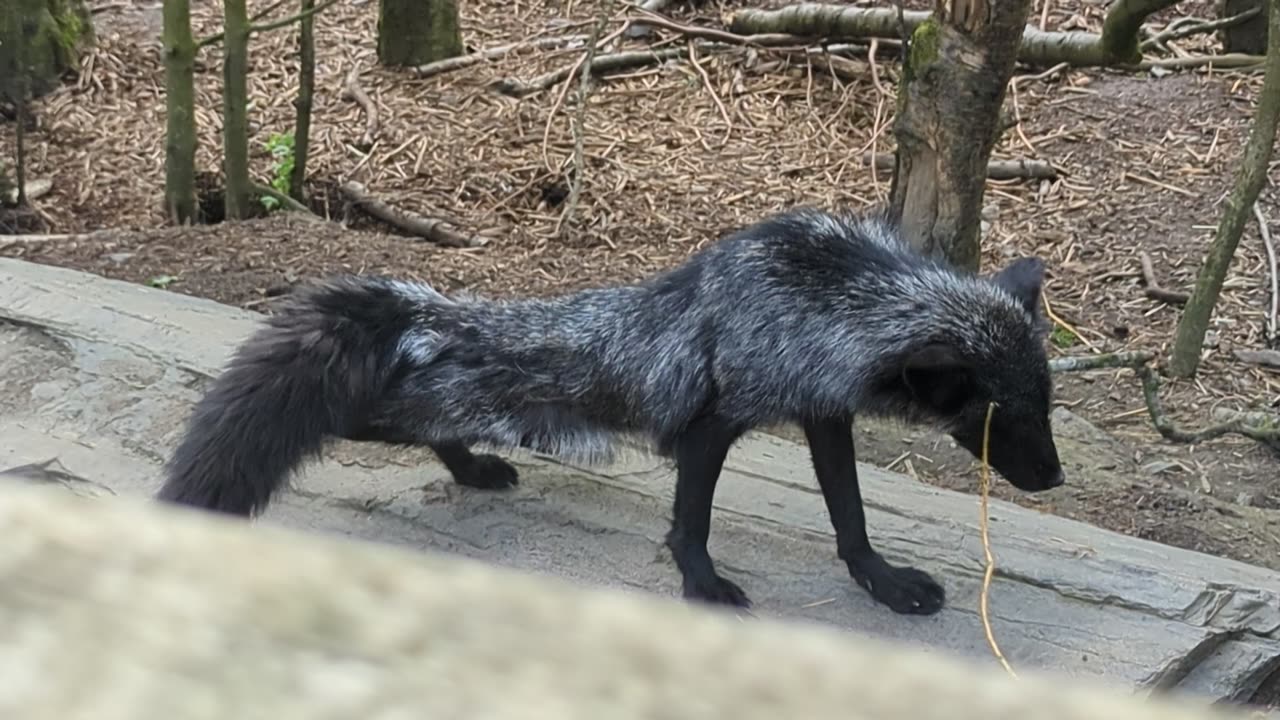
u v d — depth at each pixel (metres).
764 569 4.12
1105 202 8.32
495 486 4.52
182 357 5.20
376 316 4.10
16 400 5.00
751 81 9.72
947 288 3.71
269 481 3.87
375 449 4.75
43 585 0.87
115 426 4.82
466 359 4.13
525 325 4.14
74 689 0.81
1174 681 3.74
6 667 0.81
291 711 0.81
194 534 0.95
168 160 7.88
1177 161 8.62
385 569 0.94
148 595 0.87
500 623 0.90
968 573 4.08
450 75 9.84
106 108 9.28
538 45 10.24
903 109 5.39
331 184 8.52
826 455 3.89
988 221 8.21
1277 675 3.98
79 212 8.05
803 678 0.87
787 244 3.77
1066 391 6.53
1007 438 3.76
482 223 8.02
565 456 4.23
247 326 5.49
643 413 3.98
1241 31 9.48
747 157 8.88
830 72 9.69
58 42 9.40
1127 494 5.16
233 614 0.87
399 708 0.81
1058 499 5.09
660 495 4.51
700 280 3.89
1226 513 5.11
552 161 8.76
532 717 0.81
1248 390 6.53
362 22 10.70
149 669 0.82
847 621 3.89
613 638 0.89
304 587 0.90
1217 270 6.34
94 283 5.85
